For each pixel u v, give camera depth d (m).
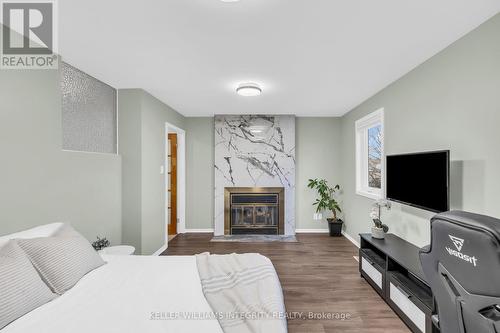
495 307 0.72
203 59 2.38
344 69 2.63
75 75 2.58
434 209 2.16
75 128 2.58
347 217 4.70
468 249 0.74
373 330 2.01
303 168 5.10
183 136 4.98
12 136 1.83
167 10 1.63
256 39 2.01
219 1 1.54
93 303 1.33
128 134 3.26
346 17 1.71
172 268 1.81
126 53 2.25
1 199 1.75
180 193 4.99
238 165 4.91
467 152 1.96
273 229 4.91
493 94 1.73
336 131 5.08
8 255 1.34
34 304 1.27
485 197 1.81
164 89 3.29
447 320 0.89
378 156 3.90
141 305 1.31
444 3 1.56
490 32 1.74
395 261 2.23
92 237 2.69
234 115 4.90
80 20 1.73
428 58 2.38
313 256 3.69
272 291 1.46
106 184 2.93
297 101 3.89
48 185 2.13
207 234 4.92
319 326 2.06
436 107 2.29
